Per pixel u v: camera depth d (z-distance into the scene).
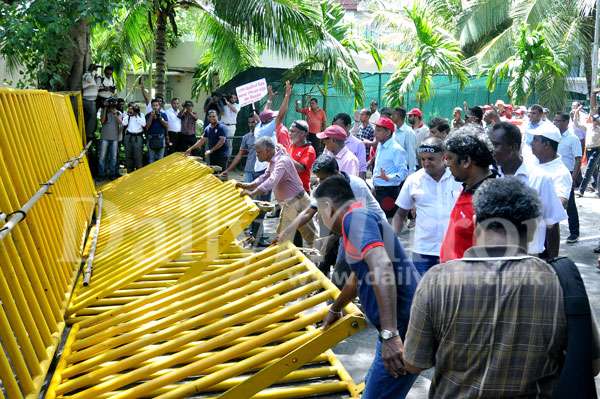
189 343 4.18
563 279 2.22
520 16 21.05
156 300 4.92
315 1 14.46
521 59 15.88
